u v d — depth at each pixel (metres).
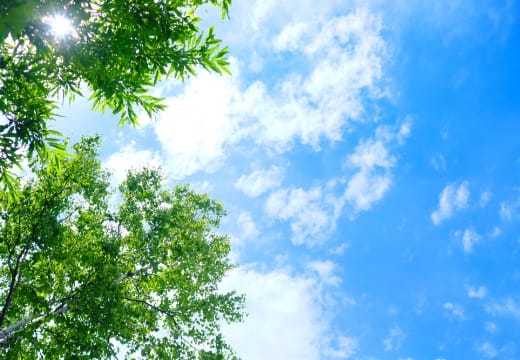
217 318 12.72
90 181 12.11
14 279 10.10
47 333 10.91
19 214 10.33
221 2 6.29
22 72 5.58
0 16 1.81
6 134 5.73
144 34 5.88
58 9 5.11
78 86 6.25
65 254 10.64
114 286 10.88
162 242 13.25
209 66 6.57
